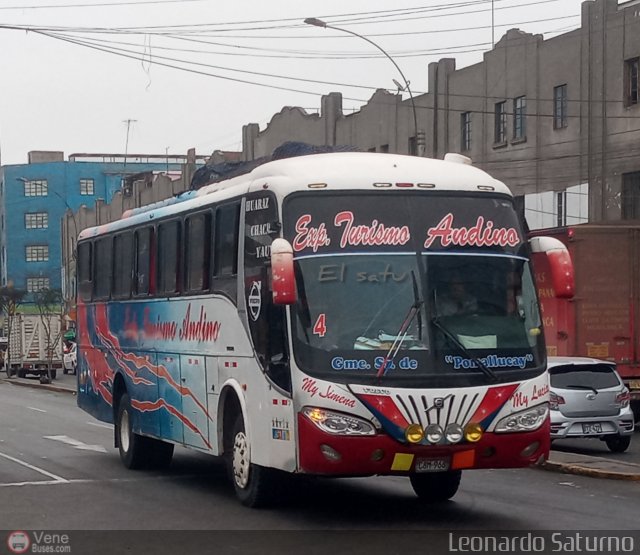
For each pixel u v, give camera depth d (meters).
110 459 17.44
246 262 11.61
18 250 93.94
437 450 10.05
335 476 10.42
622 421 18.27
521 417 10.37
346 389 10.02
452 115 42.47
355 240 10.55
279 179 10.90
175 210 14.17
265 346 10.98
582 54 36.81
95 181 94.50
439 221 10.73
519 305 10.72
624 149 35.44
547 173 38.34
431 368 10.16
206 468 16.16
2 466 16.45
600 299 21.70
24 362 53.72
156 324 14.77
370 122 46.09
